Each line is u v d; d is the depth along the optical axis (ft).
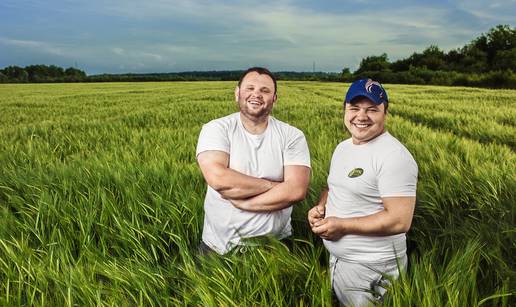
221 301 6.40
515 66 208.33
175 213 10.63
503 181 12.49
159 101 63.31
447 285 6.34
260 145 8.20
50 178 13.73
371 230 6.37
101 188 12.39
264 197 7.93
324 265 8.63
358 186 6.59
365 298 6.95
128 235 9.50
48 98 76.48
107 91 107.24
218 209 8.45
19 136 27.50
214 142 8.12
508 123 32.96
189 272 7.63
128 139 25.16
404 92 88.33
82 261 8.64
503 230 9.08
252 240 8.25
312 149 19.54
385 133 6.66
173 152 18.72
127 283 7.38
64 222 10.19
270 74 8.00
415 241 9.82
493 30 239.71
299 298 7.30
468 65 233.55
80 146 22.30
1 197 13.11
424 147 18.61
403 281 6.46
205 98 69.41
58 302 7.07
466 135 27.78
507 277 7.06
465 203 12.32
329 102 56.29
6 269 8.19
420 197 11.73
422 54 255.91
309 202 11.45
